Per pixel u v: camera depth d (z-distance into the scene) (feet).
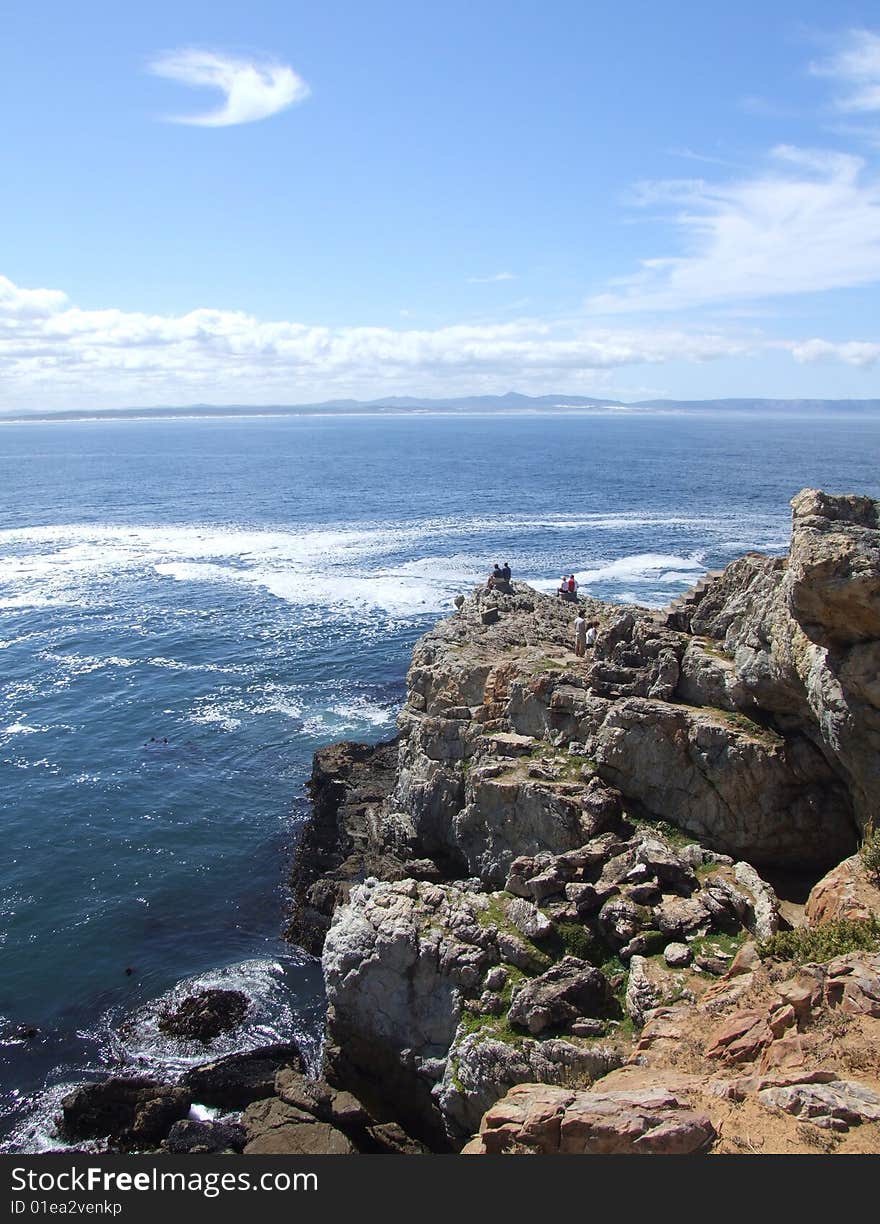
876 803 66.80
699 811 79.77
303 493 480.23
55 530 364.79
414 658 116.16
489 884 85.66
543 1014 63.67
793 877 77.10
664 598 232.12
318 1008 95.45
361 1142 68.59
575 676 91.91
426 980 71.31
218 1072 83.66
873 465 587.68
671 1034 55.21
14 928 108.78
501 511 399.85
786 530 338.13
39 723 167.53
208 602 247.09
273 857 125.29
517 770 86.99
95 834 129.90
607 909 70.03
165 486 520.83
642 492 460.96
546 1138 43.62
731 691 82.58
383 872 97.09
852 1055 44.86
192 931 108.99
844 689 66.18
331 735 161.17
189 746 157.79
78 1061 88.07
